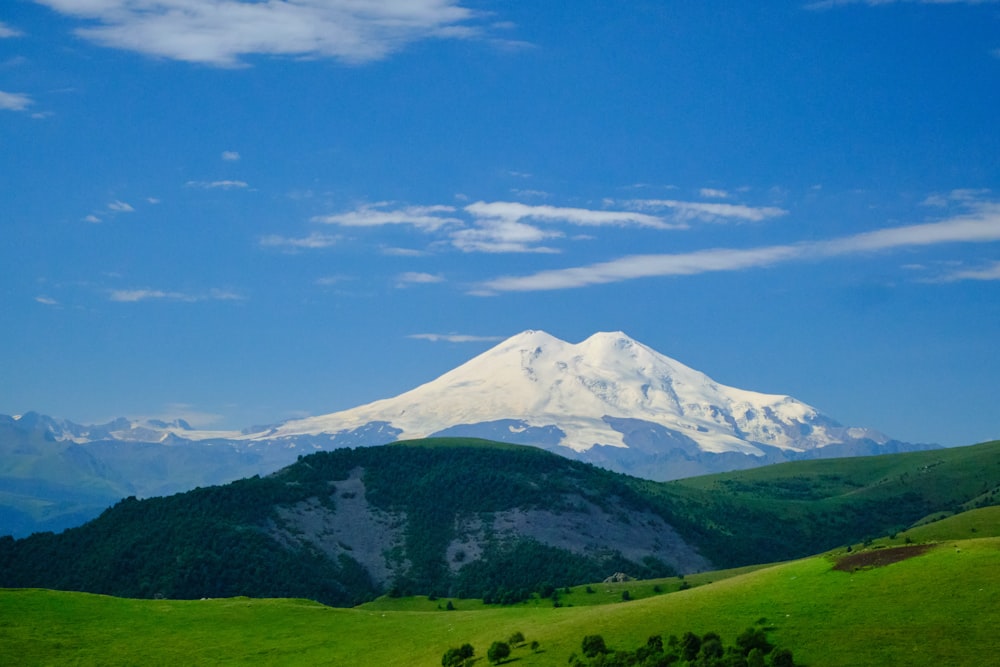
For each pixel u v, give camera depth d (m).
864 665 113.81
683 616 140.75
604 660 127.62
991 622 117.50
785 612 133.50
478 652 148.62
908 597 129.12
